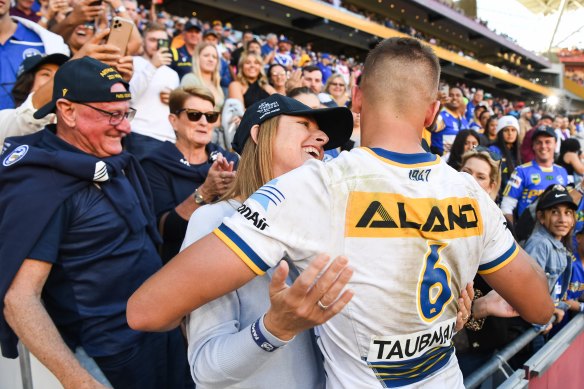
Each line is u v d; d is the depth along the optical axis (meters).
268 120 1.16
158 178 2.18
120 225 1.39
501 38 31.02
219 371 0.82
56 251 1.23
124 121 1.46
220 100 3.75
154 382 1.52
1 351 1.31
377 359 0.83
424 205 0.84
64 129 1.43
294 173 0.83
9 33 2.46
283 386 0.95
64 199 1.25
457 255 0.87
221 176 1.72
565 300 2.50
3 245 1.17
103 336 1.36
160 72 2.95
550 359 2.04
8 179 1.22
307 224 0.79
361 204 0.80
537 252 2.47
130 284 1.43
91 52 1.74
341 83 4.79
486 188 2.53
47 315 1.16
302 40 22.66
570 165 5.80
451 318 0.90
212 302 0.94
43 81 1.92
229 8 17.12
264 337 0.78
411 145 0.91
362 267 0.80
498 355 1.79
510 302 1.02
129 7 4.75
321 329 0.91
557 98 36.19
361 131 0.97
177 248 1.95
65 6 3.17
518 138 4.82
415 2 24.17
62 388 1.20
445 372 0.93
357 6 24.23
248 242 0.77
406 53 0.91
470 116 11.29
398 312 0.81
